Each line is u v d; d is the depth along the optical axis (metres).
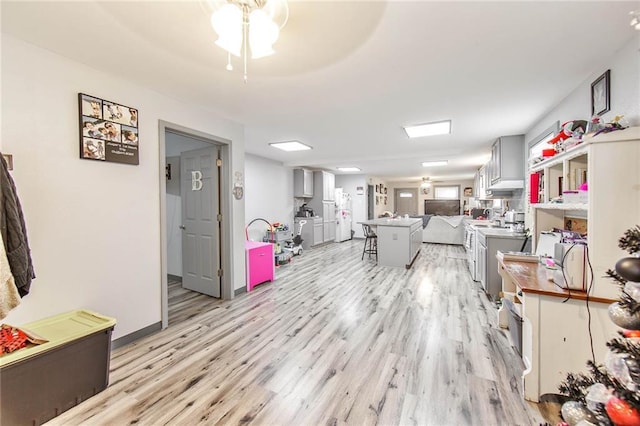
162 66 2.01
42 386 1.47
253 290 3.74
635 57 1.61
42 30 1.59
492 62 1.94
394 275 4.51
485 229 4.01
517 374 1.86
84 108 1.98
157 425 1.46
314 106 2.83
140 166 2.37
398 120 3.27
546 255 2.19
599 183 1.42
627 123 1.67
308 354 2.14
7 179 1.46
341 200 8.70
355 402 1.62
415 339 2.37
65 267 1.91
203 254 3.56
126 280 2.28
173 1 1.35
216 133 3.11
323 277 4.41
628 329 0.90
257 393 1.70
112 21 1.51
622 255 1.39
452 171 8.36
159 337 2.41
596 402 0.93
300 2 1.33
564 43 1.70
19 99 1.70
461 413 1.52
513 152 3.90
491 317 2.81
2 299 1.40
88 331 1.65
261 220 5.92
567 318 1.54
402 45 1.73
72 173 1.94
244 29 1.44
